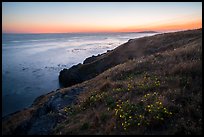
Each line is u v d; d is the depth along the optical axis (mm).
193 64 15539
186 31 44656
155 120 9812
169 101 11367
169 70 16562
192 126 9281
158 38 45562
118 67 23953
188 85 13102
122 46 50000
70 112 13984
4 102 35281
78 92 19531
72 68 51594
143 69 19578
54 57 94750
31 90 43219
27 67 68375
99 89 16953
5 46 164000
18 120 18859
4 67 67688
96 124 10984
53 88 45750
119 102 12703
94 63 49500
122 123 10008
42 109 17766
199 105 10820
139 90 13922
